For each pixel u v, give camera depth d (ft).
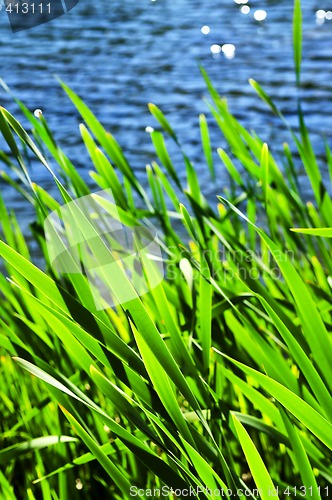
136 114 71.46
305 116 67.41
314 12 118.32
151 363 8.87
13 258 8.96
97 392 12.00
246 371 9.11
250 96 76.33
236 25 112.68
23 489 11.77
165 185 13.35
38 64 90.53
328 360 9.63
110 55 96.27
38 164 44.52
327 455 10.27
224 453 10.98
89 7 125.29
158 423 9.36
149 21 116.98
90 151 12.19
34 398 12.53
